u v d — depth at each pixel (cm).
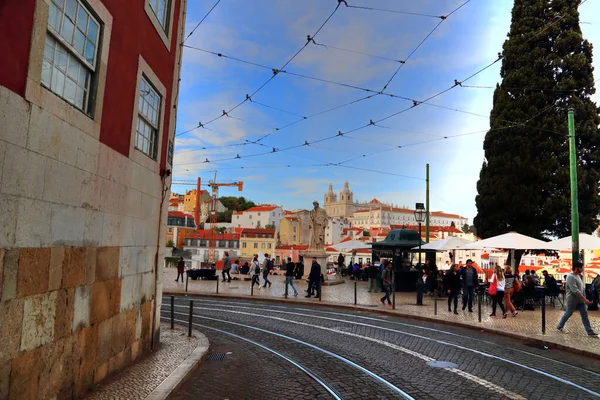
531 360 798
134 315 699
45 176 430
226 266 2528
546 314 1402
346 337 996
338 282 2658
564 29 2180
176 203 12938
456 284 1423
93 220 541
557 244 1589
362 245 2998
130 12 642
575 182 1386
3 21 363
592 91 2138
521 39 2241
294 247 7675
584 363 791
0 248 365
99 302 562
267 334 1030
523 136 2181
